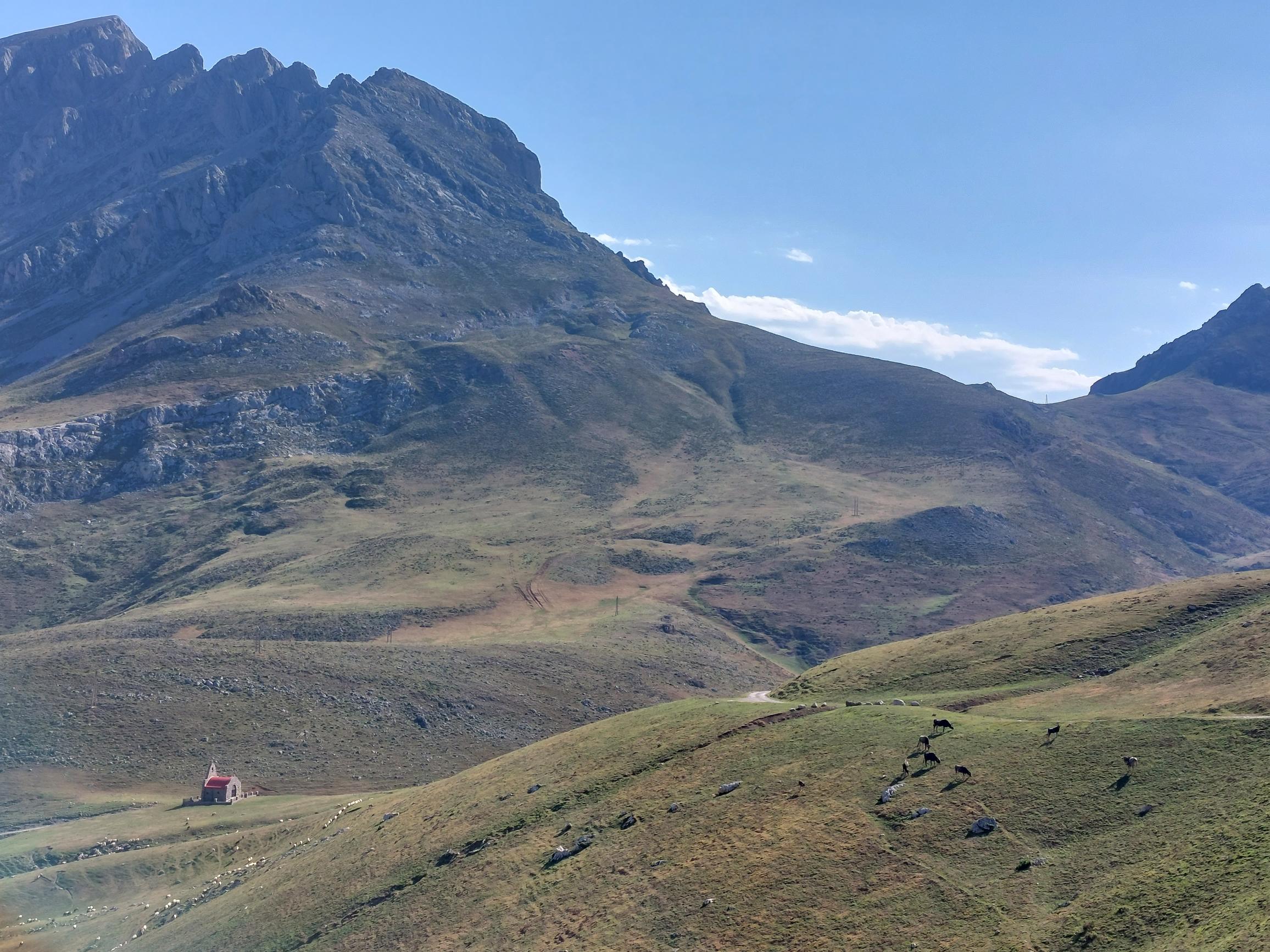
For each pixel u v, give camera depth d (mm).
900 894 56156
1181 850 53000
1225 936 44625
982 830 59469
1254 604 93812
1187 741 62375
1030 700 83312
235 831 126562
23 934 98625
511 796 86250
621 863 68500
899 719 77375
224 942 79125
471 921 68125
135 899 104625
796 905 57594
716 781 75500
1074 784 61375
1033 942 49938
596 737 94625
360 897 77688
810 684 100500
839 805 66062
